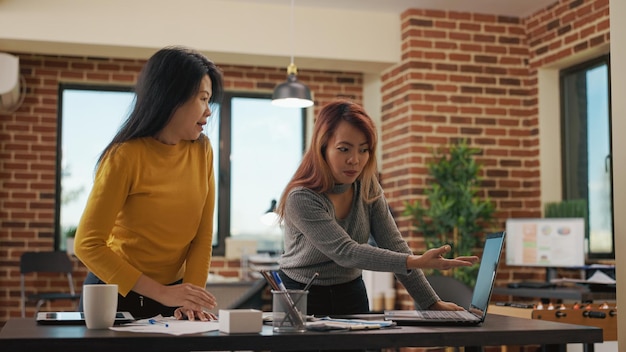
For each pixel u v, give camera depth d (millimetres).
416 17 6188
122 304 2256
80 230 2133
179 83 2213
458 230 5938
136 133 2217
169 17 5836
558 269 5930
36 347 1624
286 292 1773
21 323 1989
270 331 1788
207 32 5891
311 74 7520
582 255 5332
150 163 2236
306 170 2355
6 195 6910
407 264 2059
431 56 6203
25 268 6617
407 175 6156
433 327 1906
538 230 5582
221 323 1781
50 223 6965
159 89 2215
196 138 2307
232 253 7180
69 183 7152
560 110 6316
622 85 2379
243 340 1704
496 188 6305
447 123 6207
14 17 5609
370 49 6215
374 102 7242
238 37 5945
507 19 6398
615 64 2404
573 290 4945
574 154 6199
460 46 6270
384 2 6020
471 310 2213
